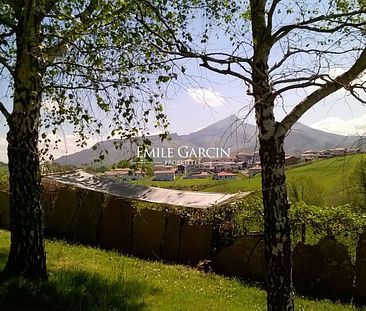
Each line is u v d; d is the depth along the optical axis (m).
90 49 8.15
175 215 18.16
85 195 20.66
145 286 11.01
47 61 9.41
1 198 22.11
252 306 10.91
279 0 6.58
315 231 14.97
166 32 7.82
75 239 20.48
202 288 12.35
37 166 9.84
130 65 7.68
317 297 13.99
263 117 6.79
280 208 6.84
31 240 9.70
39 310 8.12
